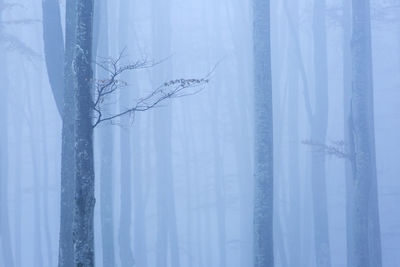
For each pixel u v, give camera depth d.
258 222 12.62
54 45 11.71
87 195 8.05
